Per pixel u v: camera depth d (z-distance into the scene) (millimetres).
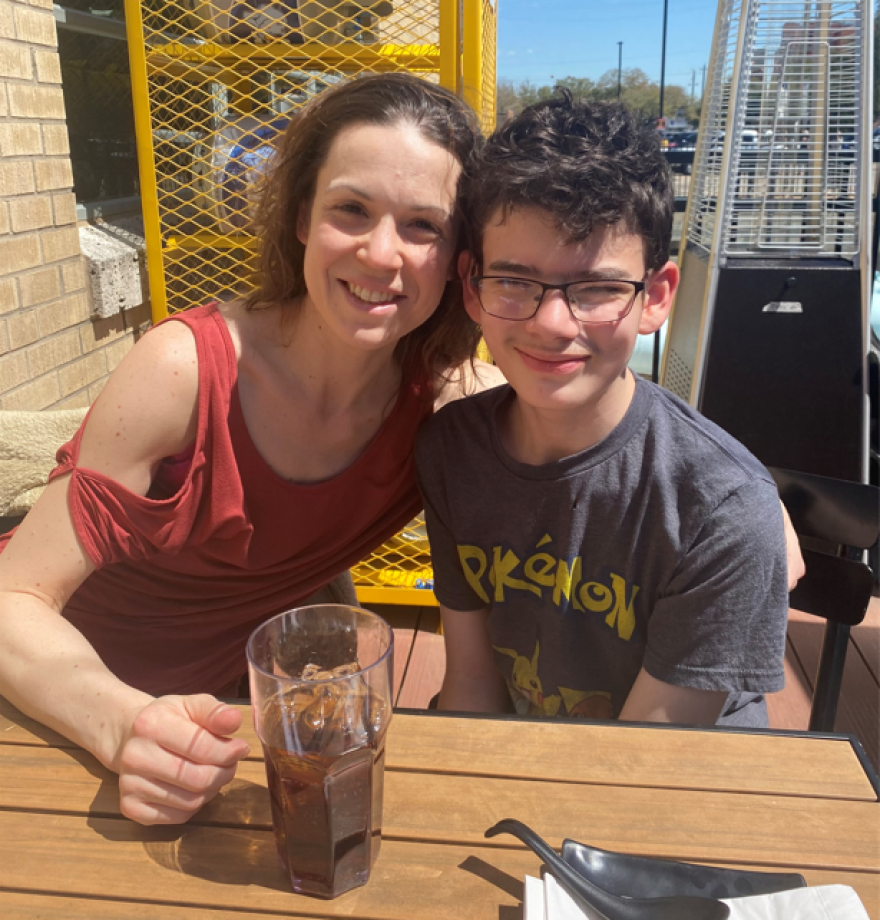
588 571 1077
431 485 1168
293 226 1114
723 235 2473
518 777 744
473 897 622
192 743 687
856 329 2459
